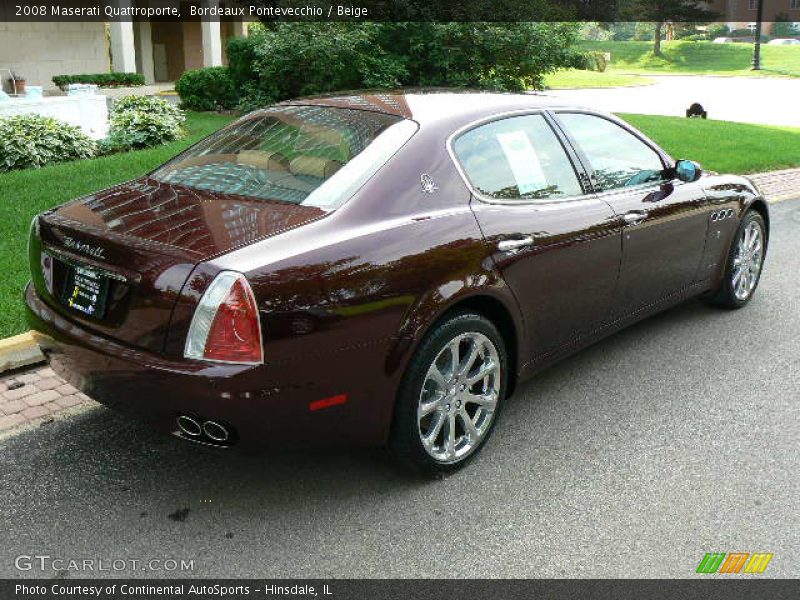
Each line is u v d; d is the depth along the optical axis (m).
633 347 5.36
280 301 2.99
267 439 3.08
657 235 4.79
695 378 4.87
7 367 4.64
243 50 17.62
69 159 10.56
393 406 3.39
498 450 3.97
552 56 17.05
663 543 3.26
